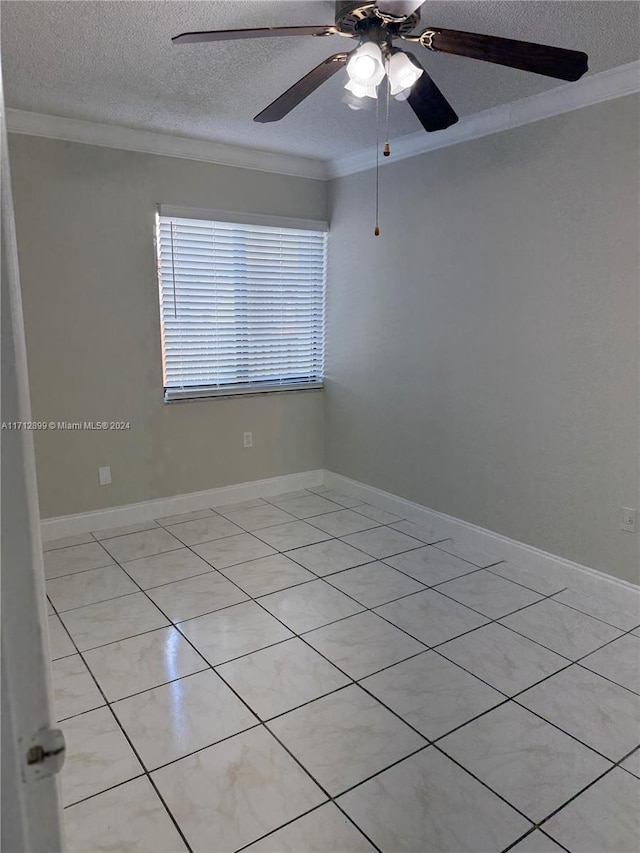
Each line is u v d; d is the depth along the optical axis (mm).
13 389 499
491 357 3170
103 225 3414
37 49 2250
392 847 1506
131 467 3736
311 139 3496
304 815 1601
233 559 3230
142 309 3619
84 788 1686
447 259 3354
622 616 2611
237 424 4145
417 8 1688
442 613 2645
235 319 4027
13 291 522
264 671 2225
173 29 2096
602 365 2660
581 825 1567
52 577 3006
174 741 1867
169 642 2414
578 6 1923
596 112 2557
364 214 3924
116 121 3189
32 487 535
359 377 4141
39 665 512
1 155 499
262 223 3971
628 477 2619
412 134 3357
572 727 1925
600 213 2594
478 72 2459
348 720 1961
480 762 1781
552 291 2824
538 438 2977
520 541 3131
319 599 2775
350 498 4320
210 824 1573
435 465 3607
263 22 2051
